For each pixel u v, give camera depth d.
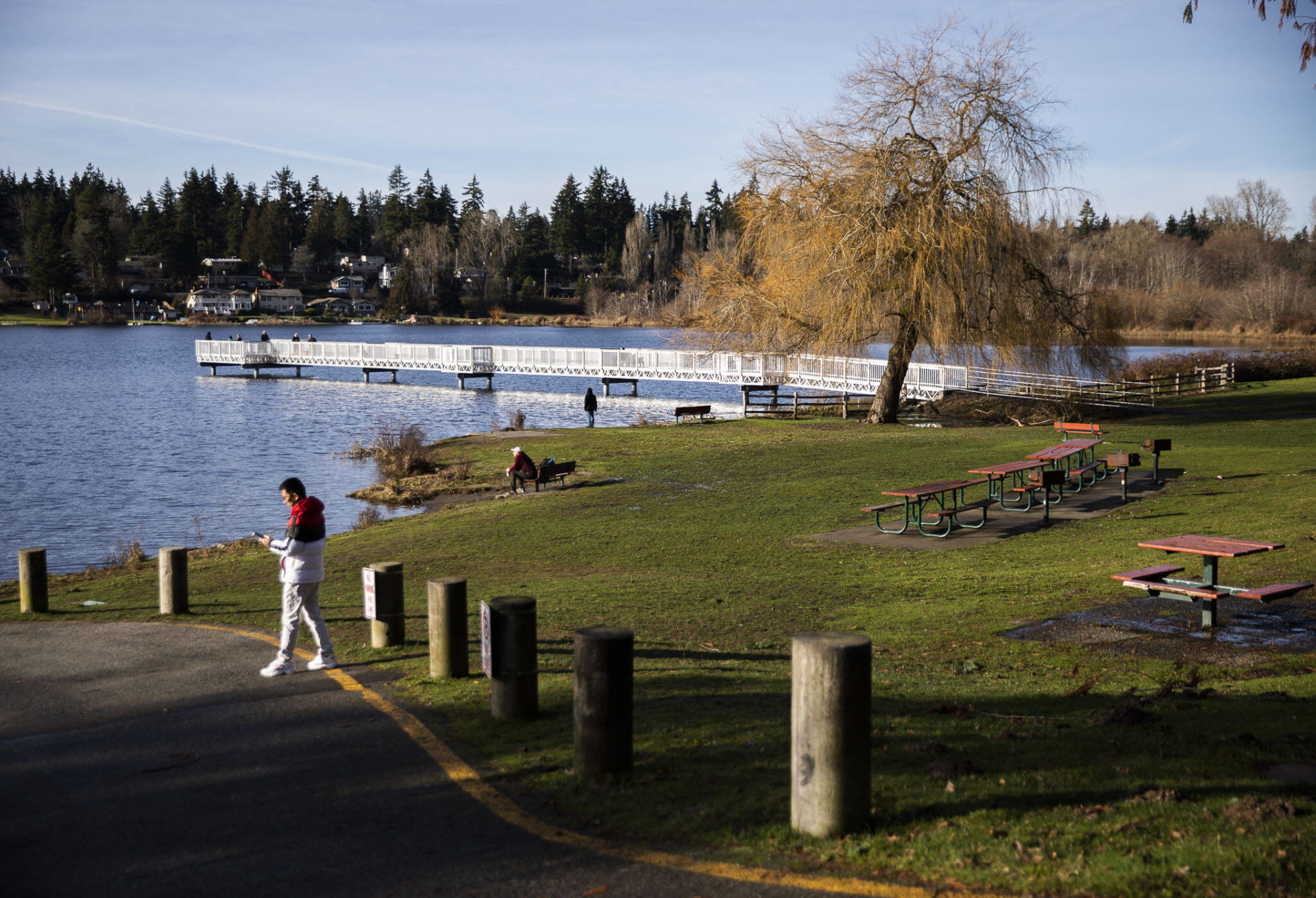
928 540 15.17
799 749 4.44
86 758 6.01
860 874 4.02
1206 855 3.87
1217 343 92.56
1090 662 8.02
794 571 13.48
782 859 4.21
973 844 4.18
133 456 32.38
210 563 16.25
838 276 32.19
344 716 6.81
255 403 51.00
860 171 31.70
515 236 193.62
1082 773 5.00
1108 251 133.62
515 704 6.52
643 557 15.01
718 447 29.56
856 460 25.31
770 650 9.12
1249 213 141.38
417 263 180.38
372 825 4.83
